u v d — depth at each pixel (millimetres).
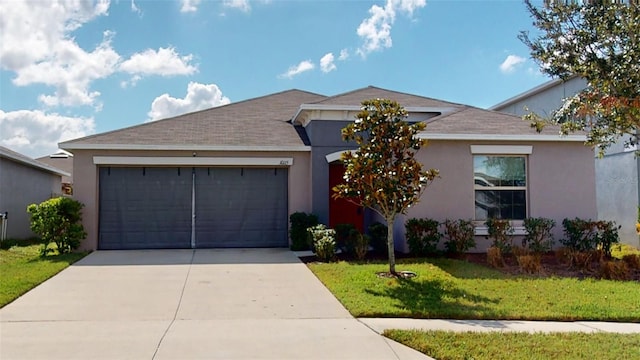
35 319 7328
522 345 6137
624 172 16188
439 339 6344
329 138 15883
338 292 9008
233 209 15883
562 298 8617
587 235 12984
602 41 5859
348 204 16938
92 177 15000
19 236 19781
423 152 13422
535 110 21250
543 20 6316
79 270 11508
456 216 13477
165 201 15555
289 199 16016
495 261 11602
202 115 18703
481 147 13609
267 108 20000
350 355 5848
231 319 7398
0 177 17969
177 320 7324
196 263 12570
